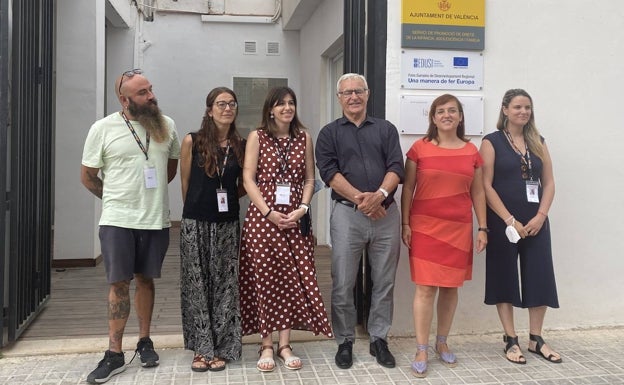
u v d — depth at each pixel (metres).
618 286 3.75
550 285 3.15
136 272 2.95
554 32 3.63
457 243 2.93
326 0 6.37
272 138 3.01
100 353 3.24
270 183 2.95
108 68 7.54
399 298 3.55
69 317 3.93
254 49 8.27
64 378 2.87
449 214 2.91
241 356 3.14
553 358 3.15
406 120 3.49
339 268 3.04
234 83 8.25
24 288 3.53
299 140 3.05
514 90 3.15
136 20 7.76
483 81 3.58
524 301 3.18
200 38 8.19
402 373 2.97
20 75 3.38
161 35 8.10
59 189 5.63
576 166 3.69
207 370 2.96
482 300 3.64
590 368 3.06
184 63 8.17
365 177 2.94
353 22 3.77
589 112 3.68
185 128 8.22
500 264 3.16
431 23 3.49
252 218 2.96
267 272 2.95
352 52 3.80
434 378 2.92
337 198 3.08
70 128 5.63
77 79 5.63
